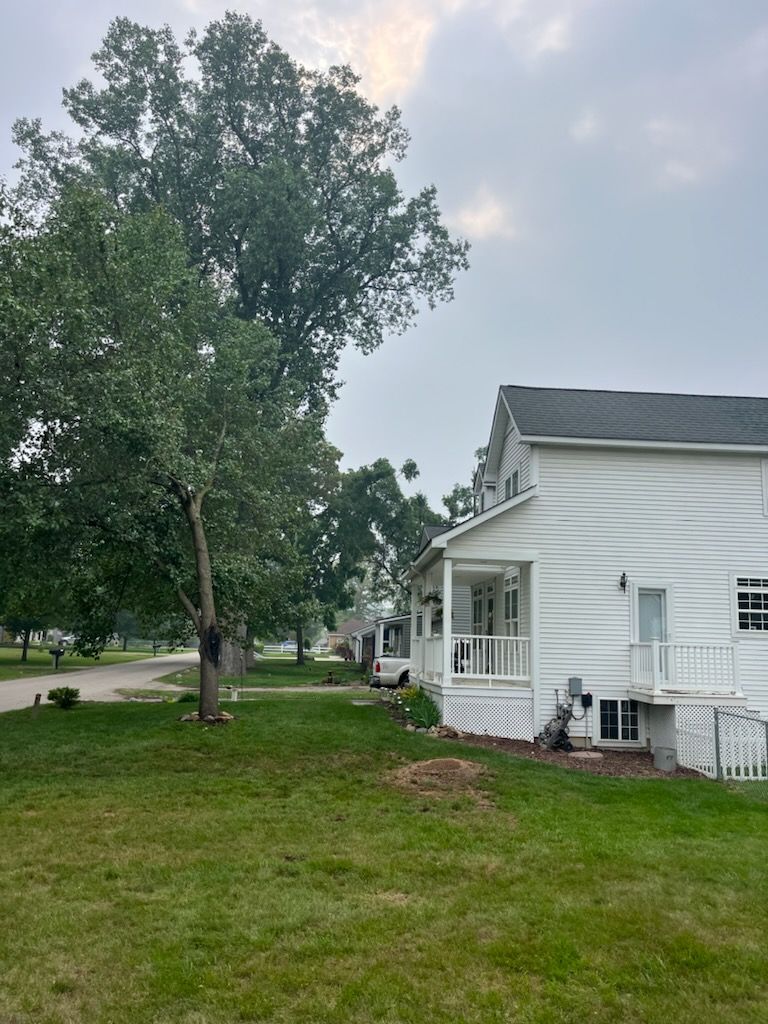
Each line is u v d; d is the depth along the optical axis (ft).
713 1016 13.58
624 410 57.00
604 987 14.57
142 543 47.01
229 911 17.99
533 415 53.93
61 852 22.53
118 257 44.78
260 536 59.00
